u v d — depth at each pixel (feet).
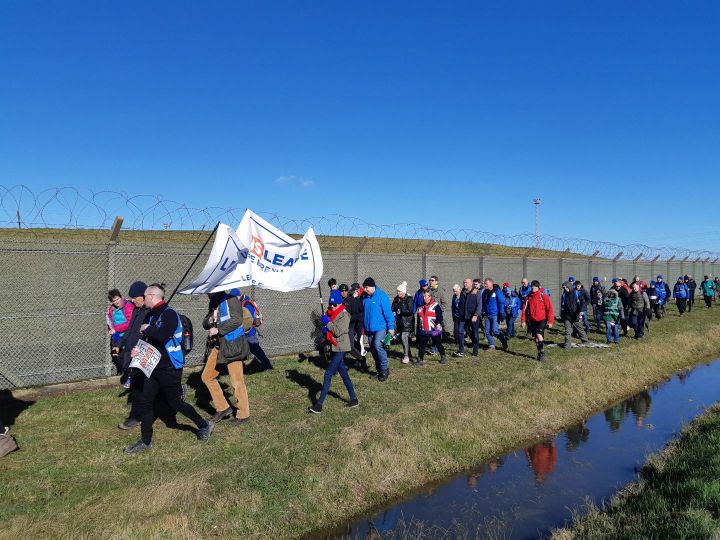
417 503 18.48
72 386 27.84
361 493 18.33
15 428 21.66
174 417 23.53
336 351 24.94
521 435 25.00
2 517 14.35
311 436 21.30
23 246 28.73
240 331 22.58
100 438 20.85
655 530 14.56
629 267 87.10
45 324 28.43
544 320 38.45
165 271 33.83
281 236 26.35
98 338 29.86
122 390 27.40
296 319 38.78
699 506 15.92
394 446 20.90
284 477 17.60
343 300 34.45
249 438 21.16
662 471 19.97
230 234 22.12
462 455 22.02
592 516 16.63
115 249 30.37
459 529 16.70
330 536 16.12
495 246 90.17
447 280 51.29
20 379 26.61
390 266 45.68
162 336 19.29
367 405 26.09
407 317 37.37
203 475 17.15
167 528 14.33
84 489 16.37
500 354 41.45
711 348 50.34
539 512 17.88
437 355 40.45
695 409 30.66
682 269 107.76
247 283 23.06
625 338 51.06
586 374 34.32
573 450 23.79
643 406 31.35
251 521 15.51
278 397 27.27
